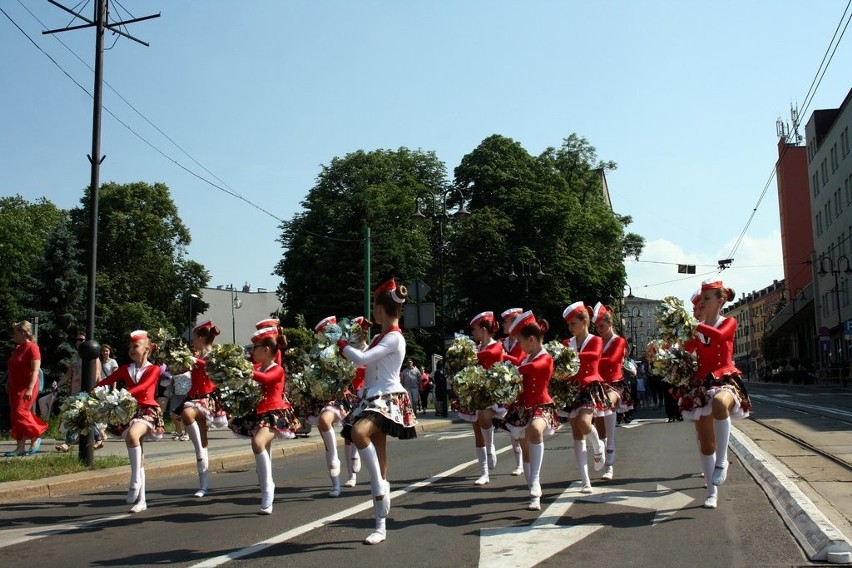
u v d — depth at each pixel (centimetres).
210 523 805
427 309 2761
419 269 4456
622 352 1084
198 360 984
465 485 1027
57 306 3650
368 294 2817
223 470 1363
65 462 1241
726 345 789
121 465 1262
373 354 698
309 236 4478
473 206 4925
